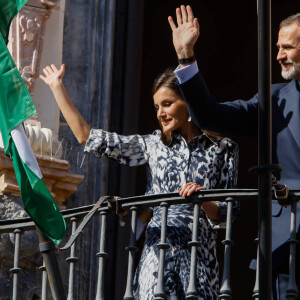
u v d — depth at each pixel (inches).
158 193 590.9
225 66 1123.9
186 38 555.8
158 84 607.2
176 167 598.5
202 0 1123.9
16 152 571.2
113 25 845.2
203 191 573.3
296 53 578.9
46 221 564.4
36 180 557.6
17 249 622.8
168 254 581.3
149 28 1078.4
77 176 756.0
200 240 586.2
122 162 611.8
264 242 524.1
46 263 560.1
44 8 781.3
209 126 571.8
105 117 818.8
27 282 722.2
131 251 582.6
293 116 571.2
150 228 593.6
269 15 537.3
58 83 634.8
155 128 1047.6
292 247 550.3
